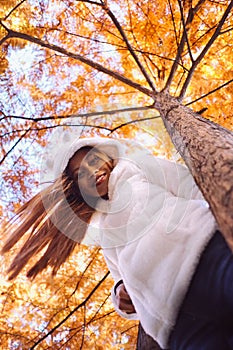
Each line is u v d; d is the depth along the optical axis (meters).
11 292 3.83
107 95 4.39
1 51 4.13
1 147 4.19
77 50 4.43
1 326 3.80
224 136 1.94
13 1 4.04
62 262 2.18
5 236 2.30
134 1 4.30
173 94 4.38
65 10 4.25
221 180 1.43
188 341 1.65
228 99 4.25
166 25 4.31
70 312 3.89
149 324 1.75
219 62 4.34
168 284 1.65
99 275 3.99
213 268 1.58
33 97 4.32
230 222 1.25
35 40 3.87
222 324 1.60
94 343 3.84
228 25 4.34
